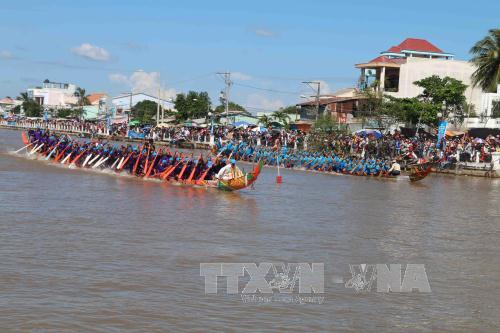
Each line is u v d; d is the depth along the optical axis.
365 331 12.81
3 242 18.92
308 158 59.00
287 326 12.86
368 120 76.00
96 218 23.84
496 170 55.47
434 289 16.12
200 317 13.09
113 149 42.94
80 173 40.44
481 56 66.25
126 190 33.00
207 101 121.62
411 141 64.38
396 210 31.34
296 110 114.69
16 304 13.28
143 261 17.41
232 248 19.66
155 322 12.67
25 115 176.75
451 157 58.94
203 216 25.67
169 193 32.62
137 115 146.25
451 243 22.58
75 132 111.00
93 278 15.47
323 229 24.16
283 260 18.44
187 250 19.03
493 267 18.94
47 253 17.80
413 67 86.88
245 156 65.81
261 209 28.83
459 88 74.31
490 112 66.31
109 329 12.19
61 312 12.94
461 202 36.44
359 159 57.09
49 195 29.69
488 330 13.22
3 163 45.25
